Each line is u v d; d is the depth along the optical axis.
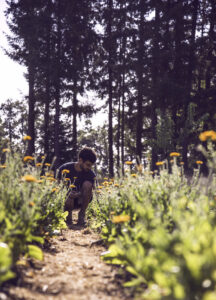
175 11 19.70
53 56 17.89
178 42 20.69
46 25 18.11
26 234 2.28
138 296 1.87
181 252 1.54
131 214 2.95
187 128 18.44
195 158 25.91
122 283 2.19
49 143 21.20
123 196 3.38
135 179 3.37
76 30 18.53
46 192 3.24
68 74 17.52
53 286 2.07
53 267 2.47
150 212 2.32
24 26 18.14
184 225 1.73
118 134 24.36
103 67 21.52
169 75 20.28
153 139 18.56
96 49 21.52
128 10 20.75
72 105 20.75
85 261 2.73
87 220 5.32
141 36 20.81
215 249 1.40
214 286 1.38
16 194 2.65
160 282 1.46
